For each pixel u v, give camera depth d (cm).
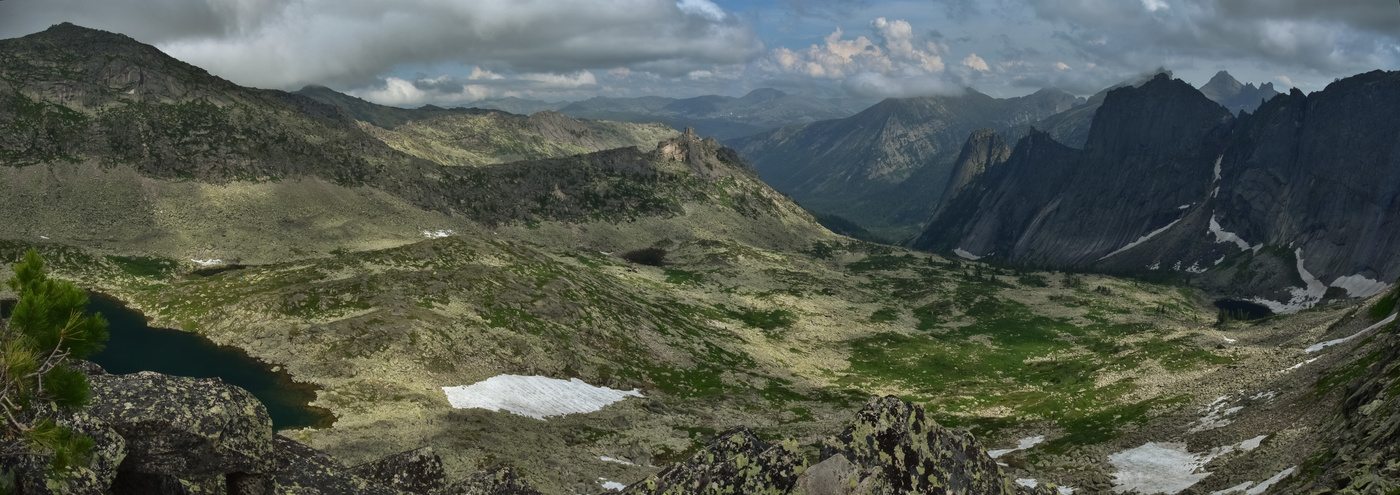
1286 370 10138
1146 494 6512
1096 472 7600
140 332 13425
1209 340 16375
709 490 2073
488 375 12169
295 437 7888
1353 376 7250
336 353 11838
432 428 8862
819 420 12619
